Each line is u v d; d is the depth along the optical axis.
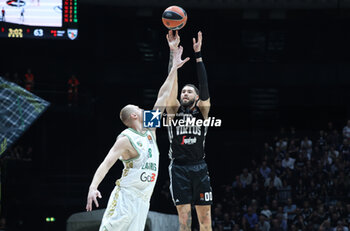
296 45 27.36
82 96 24.67
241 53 27.33
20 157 23.80
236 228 17.11
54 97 23.97
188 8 25.11
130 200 4.53
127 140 4.56
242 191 19.03
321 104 26.33
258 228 16.73
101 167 4.42
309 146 20.05
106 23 26.66
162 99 5.16
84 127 26.47
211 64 26.38
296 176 18.92
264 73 26.12
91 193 4.30
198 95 5.79
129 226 4.51
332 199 18.17
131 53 27.11
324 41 27.11
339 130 26.02
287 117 26.50
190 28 27.05
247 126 26.25
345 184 18.45
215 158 25.38
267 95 26.73
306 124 26.36
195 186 5.66
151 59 27.22
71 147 26.30
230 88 26.69
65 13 16.88
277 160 19.55
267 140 25.17
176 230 8.15
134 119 4.71
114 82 26.20
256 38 27.38
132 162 4.59
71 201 22.38
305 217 17.02
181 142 5.68
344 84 25.77
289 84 26.05
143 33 27.11
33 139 25.61
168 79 5.32
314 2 23.84
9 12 16.64
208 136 25.62
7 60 25.81
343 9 24.55
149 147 4.69
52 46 26.36
